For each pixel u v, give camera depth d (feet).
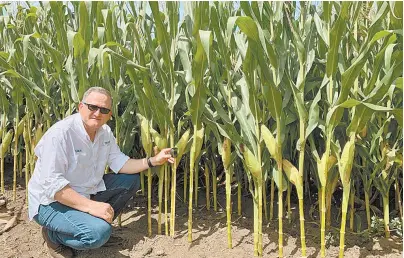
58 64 8.71
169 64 7.98
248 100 7.65
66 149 7.50
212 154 9.84
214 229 9.00
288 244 8.23
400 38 7.43
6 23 10.14
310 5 8.66
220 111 7.59
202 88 7.48
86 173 7.98
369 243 8.32
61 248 8.04
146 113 8.45
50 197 7.31
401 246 8.19
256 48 6.47
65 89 9.05
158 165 8.52
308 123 7.16
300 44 7.09
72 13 11.35
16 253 8.17
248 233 8.76
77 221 7.38
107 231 7.37
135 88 8.19
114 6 9.16
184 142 8.21
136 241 8.50
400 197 9.63
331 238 8.32
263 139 7.47
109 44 7.87
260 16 7.28
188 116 8.66
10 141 11.04
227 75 7.88
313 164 8.57
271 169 9.01
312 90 8.53
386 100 8.07
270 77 6.66
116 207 8.81
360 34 8.40
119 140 9.46
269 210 10.08
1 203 10.48
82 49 8.28
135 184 8.80
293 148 9.53
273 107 7.00
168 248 8.23
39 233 9.09
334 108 6.71
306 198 10.75
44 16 10.68
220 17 8.03
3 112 11.01
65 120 7.73
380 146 8.43
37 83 10.25
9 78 11.19
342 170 7.07
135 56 9.03
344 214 7.20
